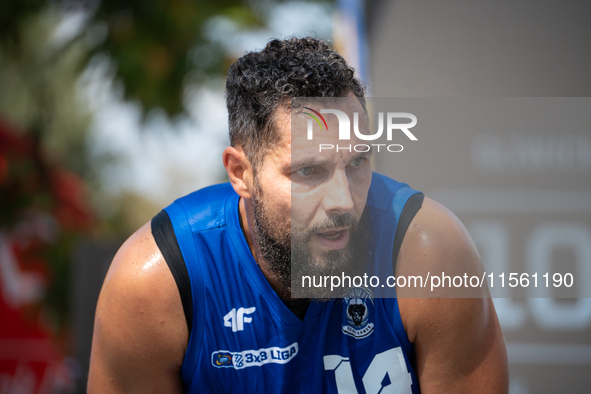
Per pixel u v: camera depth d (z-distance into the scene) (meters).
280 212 3.35
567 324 5.23
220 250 3.68
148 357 3.68
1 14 11.16
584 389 5.17
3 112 13.09
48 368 10.95
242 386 3.78
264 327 3.68
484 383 3.61
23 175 12.62
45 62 12.77
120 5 10.52
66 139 16.19
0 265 11.40
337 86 3.28
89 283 7.00
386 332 3.64
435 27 5.15
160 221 3.82
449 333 3.55
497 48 5.12
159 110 10.69
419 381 3.76
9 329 11.13
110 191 19.38
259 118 3.33
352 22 5.21
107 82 10.78
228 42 11.16
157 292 3.58
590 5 5.11
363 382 3.67
